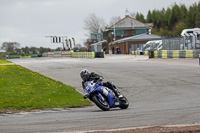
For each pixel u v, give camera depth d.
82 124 12.61
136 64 54.84
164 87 26.41
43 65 61.88
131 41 126.31
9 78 33.88
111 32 158.25
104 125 12.16
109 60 74.25
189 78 31.56
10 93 23.11
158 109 16.20
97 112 15.98
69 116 15.05
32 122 13.70
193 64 48.78
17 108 18.12
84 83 16.03
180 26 149.88
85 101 20.80
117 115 14.56
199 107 16.27
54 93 23.61
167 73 36.88
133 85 28.45
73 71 44.56
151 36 126.75
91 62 67.25
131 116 14.11
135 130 10.52
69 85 30.00
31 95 22.72
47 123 13.23
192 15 155.75
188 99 19.98
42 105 19.03
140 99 21.23
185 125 11.30
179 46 70.62
